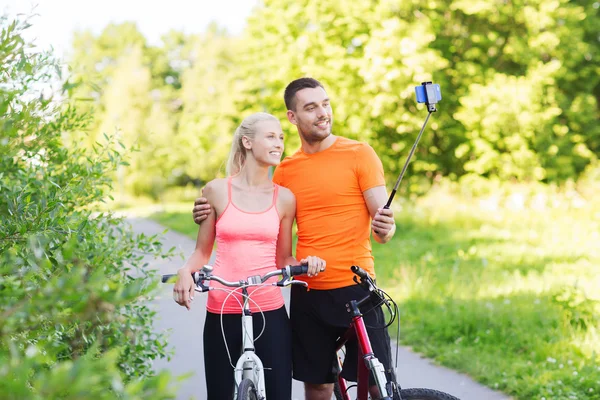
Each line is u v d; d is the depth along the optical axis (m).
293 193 4.58
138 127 54.25
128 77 57.62
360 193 4.55
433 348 7.98
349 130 22.91
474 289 10.51
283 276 4.11
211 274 4.07
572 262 13.11
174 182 61.66
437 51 23.89
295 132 23.02
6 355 2.24
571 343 7.50
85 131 5.50
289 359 4.30
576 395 6.15
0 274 2.60
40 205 3.51
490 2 24.52
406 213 21.39
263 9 24.52
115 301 2.21
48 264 2.61
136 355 5.32
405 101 24.09
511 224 19.39
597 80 28.42
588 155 26.72
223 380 4.25
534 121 24.75
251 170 4.36
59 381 1.71
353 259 4.51
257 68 25.64
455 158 26.36
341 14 22.84
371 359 3.94
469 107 24.45
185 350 8.13
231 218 4.28
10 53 3.62
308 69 22.44
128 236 5.59
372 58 21.84
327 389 4.71
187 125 50.28
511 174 25.72
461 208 22.00
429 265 13.38
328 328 4.53
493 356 7.50
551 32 25.84
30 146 4.63
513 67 27.02
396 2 22.62
